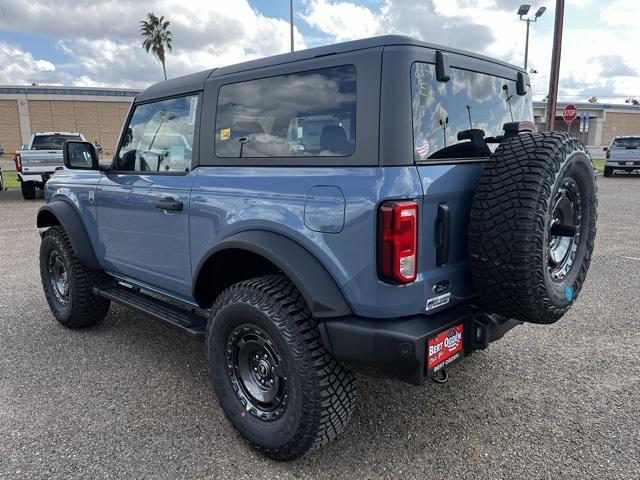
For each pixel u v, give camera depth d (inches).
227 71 114.2
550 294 91.4
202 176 115.6
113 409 120.6
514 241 85.4
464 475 96.0
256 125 105.6
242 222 103.1
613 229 343.6
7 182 758.5
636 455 100.7
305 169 94.7
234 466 99.7
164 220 126.1
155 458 102.0
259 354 102.5
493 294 90.9
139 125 139.7
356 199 85.1
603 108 2325.3
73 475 96.7
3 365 145.0
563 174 91.7
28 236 346.0
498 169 90.0
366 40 89.7
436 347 88.0
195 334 118.6
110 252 150.7
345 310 88.9
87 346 158.7
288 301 94.6
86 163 148.6
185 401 124.4
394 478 95.6
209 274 117.0
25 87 1696.6
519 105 124.7
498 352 150.1
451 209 91.7
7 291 218.8
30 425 113.7
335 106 91.8
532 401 122.1
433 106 92.8
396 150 84.3
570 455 101.1
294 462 100.6
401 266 83.1
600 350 150.7
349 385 94.7
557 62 562.3
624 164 775.7
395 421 114.4
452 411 118.1
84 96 1768.0
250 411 103.2
